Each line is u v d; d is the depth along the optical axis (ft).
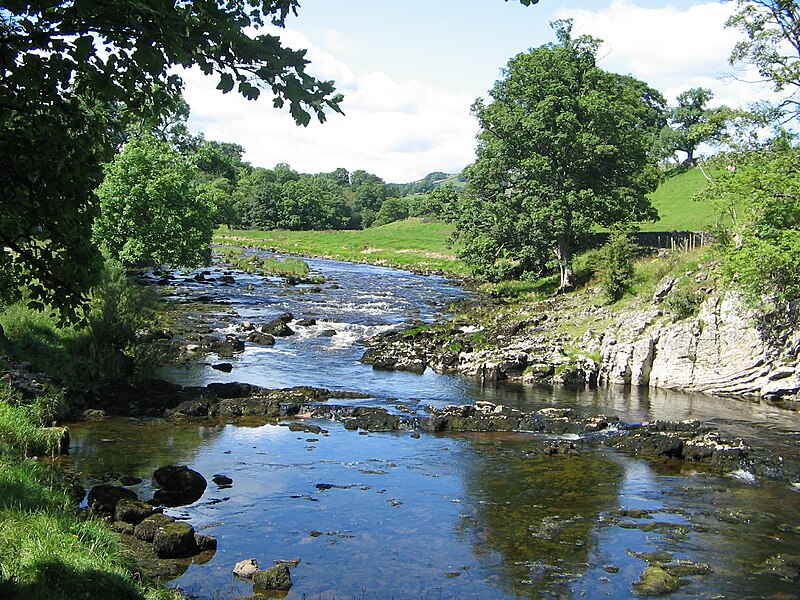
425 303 159.02
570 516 46.91
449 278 222.07
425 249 300.40
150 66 18.21
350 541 41.39
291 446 60.18
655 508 49.03
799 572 39.14
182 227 147.43
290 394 77.20
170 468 48.21
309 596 34.50
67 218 21.09
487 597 35.37
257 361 97.14
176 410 67.77
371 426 67.41
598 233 182.39
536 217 153.38
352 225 539.70
